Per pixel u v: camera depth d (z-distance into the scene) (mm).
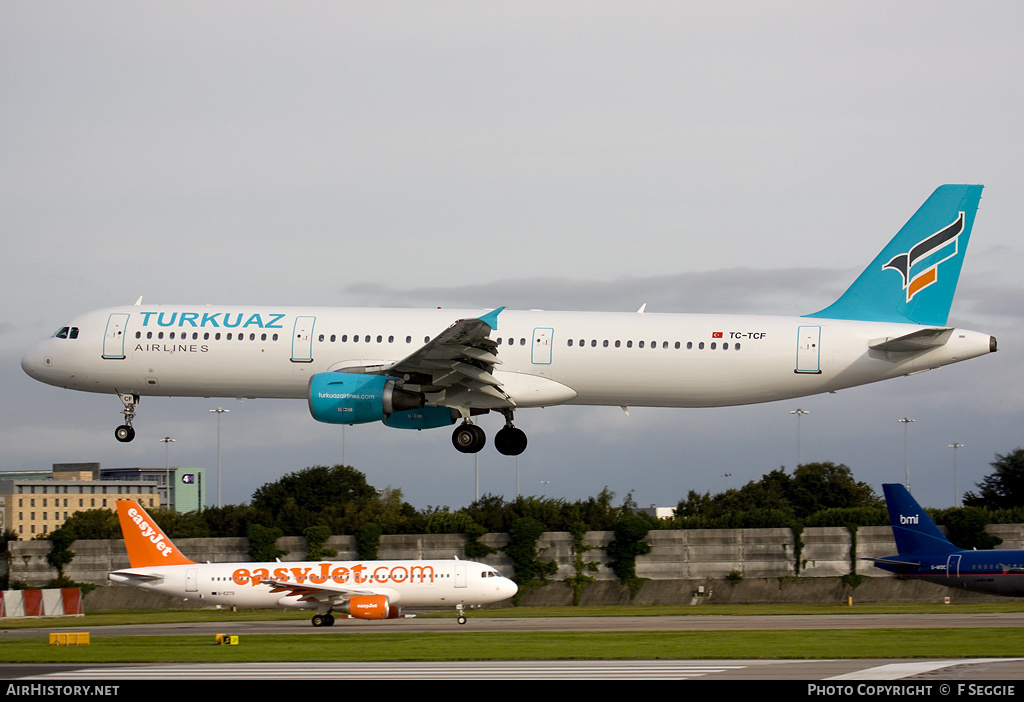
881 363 137250
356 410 133875
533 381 138750
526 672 88875
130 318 144750
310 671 90375
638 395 139750
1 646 116375
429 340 139000
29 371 147500
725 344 137375
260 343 141125
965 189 141375
